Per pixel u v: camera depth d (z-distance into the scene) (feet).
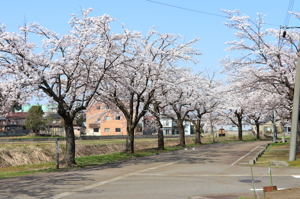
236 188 35.96
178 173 49.85
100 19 64.44
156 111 111.96
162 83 91.97
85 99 66.74
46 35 61.98
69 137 63.98
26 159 82.94
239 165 59.52
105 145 119.14
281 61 70.08
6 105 56.39
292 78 69.87
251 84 76.48
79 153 101.60
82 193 34.01
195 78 128.16
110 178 45.47
